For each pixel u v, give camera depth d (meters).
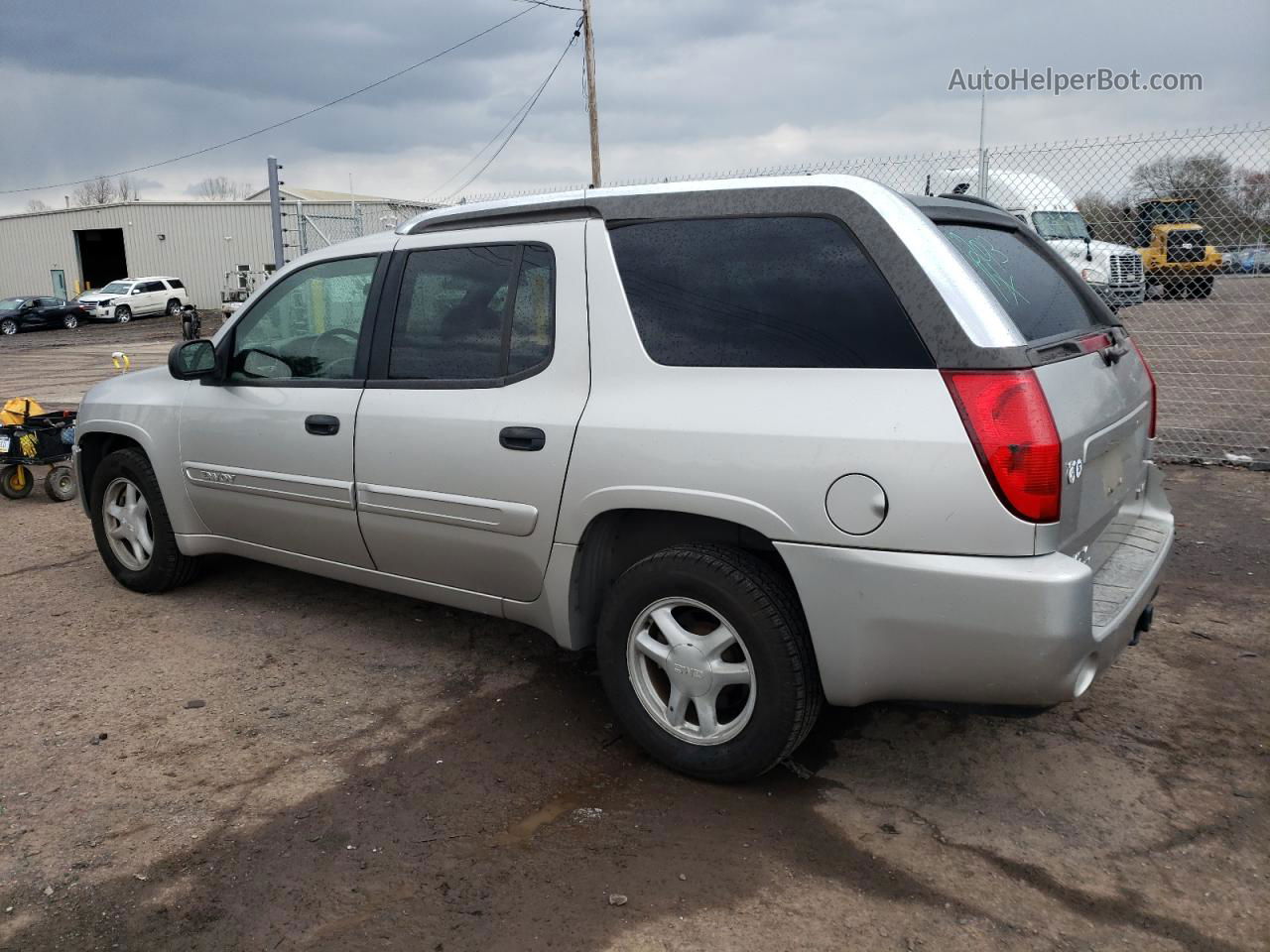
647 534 3.44
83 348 28.17
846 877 2.72
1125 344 3.61
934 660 2.75
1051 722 3.60
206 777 3.30
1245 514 6.20
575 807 3.10
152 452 4.83
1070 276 3.74
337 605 4.98
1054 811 3.03
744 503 2.93
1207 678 3.93
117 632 4.66
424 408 3.74
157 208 49.62
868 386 2.78
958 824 2.97
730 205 3.14
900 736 3.53
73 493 7.87
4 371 20.72
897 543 2.71
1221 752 3.37
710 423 3.00
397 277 3.96
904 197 3.01
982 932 2.49
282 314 4.36
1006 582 2.60
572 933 2.50
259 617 4.82
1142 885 2.67
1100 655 2.78
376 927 2.54
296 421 4.18
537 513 3.43
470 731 3.63
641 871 2.76
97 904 2.64
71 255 52.12
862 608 2.79
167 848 2.90
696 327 3.13
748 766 3.09
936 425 2.67
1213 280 10.85
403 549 3.94
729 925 2.53
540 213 3.58
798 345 2.93
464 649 4.41
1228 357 12.41
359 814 3.07
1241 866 2.74
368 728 3.66
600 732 3.61
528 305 3.54
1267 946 2.43
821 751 3.44
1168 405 10.02
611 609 3.29
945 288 2.74
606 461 3.21
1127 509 3.51
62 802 3.15
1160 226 9.07
